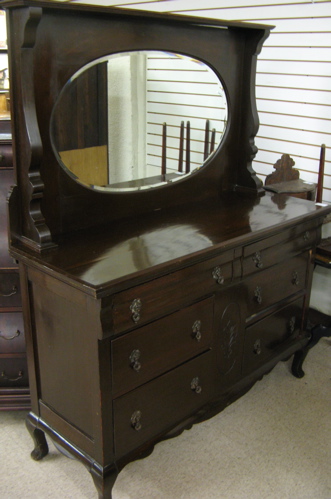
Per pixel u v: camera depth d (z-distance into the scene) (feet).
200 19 5.82
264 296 6.71
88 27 5.27
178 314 5.42
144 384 5.31
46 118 5.21
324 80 8.32
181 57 6.29
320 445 6.68
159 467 6.28
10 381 6.81
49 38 4.99
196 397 6.06
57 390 5.59
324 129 8.55
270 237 6.31
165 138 6.52
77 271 4.73
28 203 5.16
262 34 6.77
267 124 9.25
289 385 7.92
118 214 6.32
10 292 6.46
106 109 5.78
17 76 4.80
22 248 5.30
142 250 5.31
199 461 6.38
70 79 5.29
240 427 6.99
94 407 5.01
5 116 6.23
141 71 5.95
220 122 7.13
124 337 4.91
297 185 8.33
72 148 5.57
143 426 5.45
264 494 5.90
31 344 5.75
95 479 5.22
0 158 5.96
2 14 7.16
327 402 7.54
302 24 8.30
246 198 7.45
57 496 5.82
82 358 4.99
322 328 7.84
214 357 6.14
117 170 6.14
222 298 5.98
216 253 5.50
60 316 5.13
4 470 6.18
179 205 7.04
